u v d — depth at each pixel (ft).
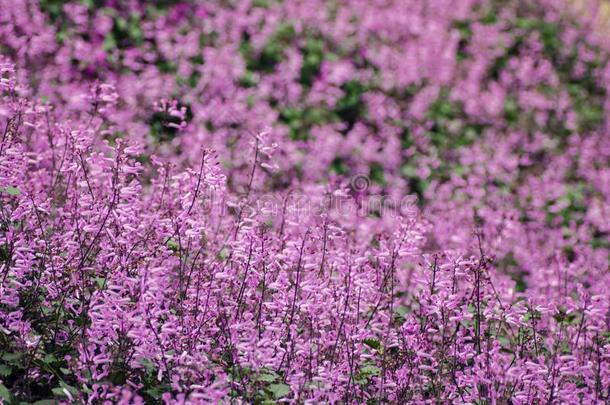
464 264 24.16
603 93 75.92
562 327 26.78
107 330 20.67
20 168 24.59
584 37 82.64
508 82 71.10
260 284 24.43
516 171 57.77
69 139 26.14
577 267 35.88
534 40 78.02
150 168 30.58
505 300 29.12
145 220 24.54
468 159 57.82
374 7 72.08
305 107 58.29
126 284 21.34
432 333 24.67
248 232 23.24
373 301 25.86
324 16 67.31
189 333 21.52
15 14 46.06
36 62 44.80
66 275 22.68
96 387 19.11
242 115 50.37
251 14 63.41
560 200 54.54
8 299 21.39
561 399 22.79
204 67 54.60
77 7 53.16
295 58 59.72
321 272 24.72
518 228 41.11
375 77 63.87
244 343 20.49
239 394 20.81
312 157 50.34
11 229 22.52
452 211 43.21
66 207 25.34
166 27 57.52
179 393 20.26
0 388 19.31
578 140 64.49
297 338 22.66
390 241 28.27
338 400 21.80
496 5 83.82
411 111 61.72
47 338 21.86
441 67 67.46
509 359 23.66
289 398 21.31
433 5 77.82
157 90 47.32
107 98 30.89
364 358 23.20
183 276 23.63
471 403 22.02
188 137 41.78
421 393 22.70
